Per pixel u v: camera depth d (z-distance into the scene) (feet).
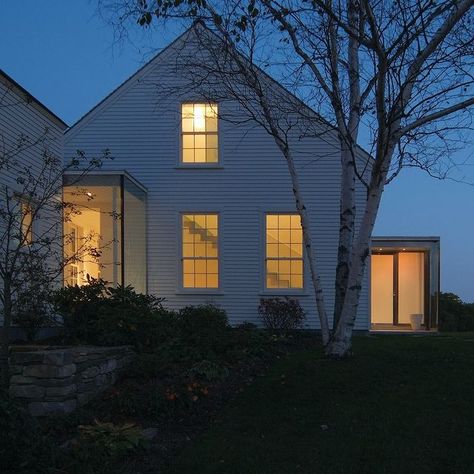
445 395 22.50
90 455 15.53
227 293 50.67
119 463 16.21
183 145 51.90
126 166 51.31
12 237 25.88
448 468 15.99
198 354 27.43
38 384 20.24
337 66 29.99
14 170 31.07
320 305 30.78
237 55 31.40
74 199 45.52
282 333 44.21
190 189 51.24
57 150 38.65
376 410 20.93
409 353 30.68
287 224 51.13
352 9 26.55
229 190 51.06
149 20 24.50
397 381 24.64
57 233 35.86
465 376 25.22
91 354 22.56
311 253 31.07
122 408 21.07
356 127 29.71
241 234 50.93
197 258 51.42
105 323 27.89
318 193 50.44
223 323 36.24
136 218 47.91
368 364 27.32
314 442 18.04
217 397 23.13
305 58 28.86
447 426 19.11
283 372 27.04
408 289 62.08
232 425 20.03
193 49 47.78
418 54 24.88
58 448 15.38
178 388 22.47
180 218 51.21
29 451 13.62
